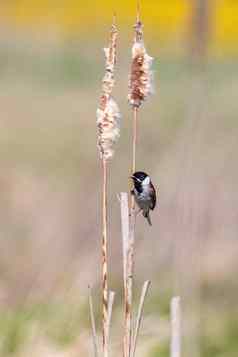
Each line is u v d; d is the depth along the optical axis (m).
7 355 10.68
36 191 21.91
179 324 6.07
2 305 13.45
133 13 44.69
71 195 21.00
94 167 23.73
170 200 15.38
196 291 11.49
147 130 22.50
